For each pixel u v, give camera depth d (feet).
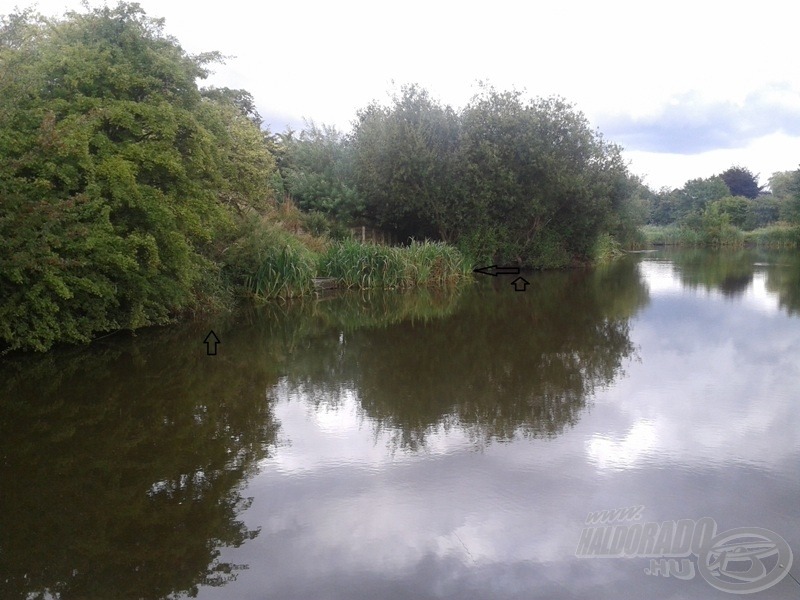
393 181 71.56
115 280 30.63
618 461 16.15
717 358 28.53
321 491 14.62
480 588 10.78
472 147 73.92
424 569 11.37
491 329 37.50
